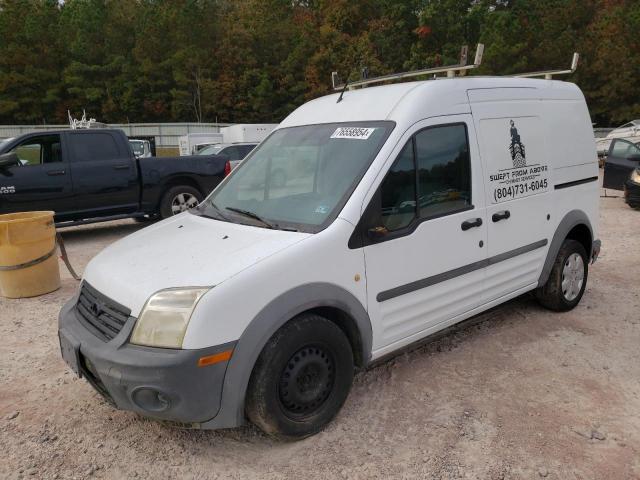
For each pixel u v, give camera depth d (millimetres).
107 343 2887
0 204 8312
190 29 55375
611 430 3262
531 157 4527
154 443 3230
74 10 63562
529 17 46406
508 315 5137
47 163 8719
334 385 3252
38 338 4879
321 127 3938
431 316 3803
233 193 4016
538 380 3885
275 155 4012
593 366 4098
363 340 3367
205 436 3283
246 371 2830
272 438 3232
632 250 7785
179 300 2777
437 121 3770
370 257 3350
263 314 2867
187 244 3357
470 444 3139
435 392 3729
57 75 57062
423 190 3670
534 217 4566
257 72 54562
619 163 12680
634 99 43438
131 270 3164
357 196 3309
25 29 56062
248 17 60188
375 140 3527
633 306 5359
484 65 40875
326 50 53094
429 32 48250
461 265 3943
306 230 3229
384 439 3201
